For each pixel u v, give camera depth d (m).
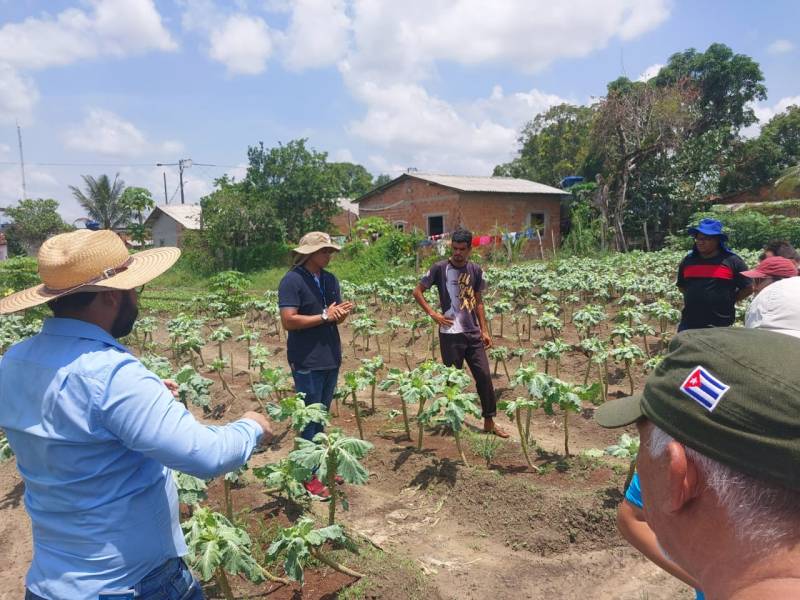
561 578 3.67
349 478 3.49
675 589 3.52
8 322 11.12
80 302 2.00
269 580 3.55
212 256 30.27
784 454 0.90
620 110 29.23
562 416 6.64
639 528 1.82
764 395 0.93
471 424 6.51
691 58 35.09
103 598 1.92
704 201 30.02
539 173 44.19
